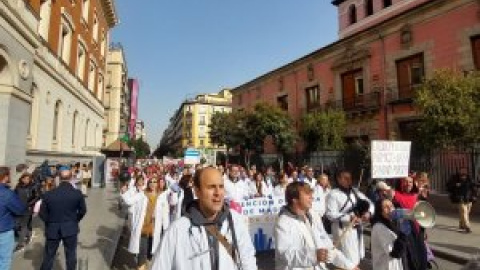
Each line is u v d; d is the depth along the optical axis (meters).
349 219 5.93
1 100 12.00
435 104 13.91
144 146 94.25
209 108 106.12
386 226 4.91
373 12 29.19
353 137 25.22
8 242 6.02
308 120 24.56
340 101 26.50
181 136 110.62
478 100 13.60
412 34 21.34
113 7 37.94
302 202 3.93
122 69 62.59
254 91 38.69
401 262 4.76
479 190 13.50
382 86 23.14
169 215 8.46
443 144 14.07
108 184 26.64
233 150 37.16
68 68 22.92
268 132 28.30
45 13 18.70
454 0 19.03
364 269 7.59
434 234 10.88
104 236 10.36
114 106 58.69
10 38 12.16
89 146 30.75
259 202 9.46
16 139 12.62
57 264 7.62
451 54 19.14
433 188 15.43
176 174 17.58
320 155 23.73
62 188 6.58
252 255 2.73
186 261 2.50
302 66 30.98
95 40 32.44
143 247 7.70
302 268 3.77
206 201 2.61
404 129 21.78
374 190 8.84
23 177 9.31
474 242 9.88
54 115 20.58
